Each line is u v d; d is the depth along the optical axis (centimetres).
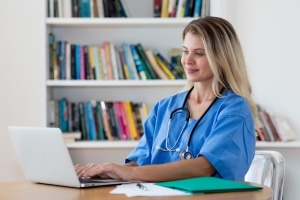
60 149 188
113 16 386
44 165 196
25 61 400
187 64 229
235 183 184
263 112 370
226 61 226
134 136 385
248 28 389
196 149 222
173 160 228
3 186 198
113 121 386
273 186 221
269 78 389
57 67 383
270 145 363
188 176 200
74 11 384
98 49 385
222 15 385
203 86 233
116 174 196
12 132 204
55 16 383
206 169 204
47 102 378
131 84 379
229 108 220
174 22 380
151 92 404
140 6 402
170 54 395
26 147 201
